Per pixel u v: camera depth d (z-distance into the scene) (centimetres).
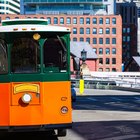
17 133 1295
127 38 18788
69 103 1058
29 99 1030
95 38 15325
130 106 2414
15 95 1034
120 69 15300
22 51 1047
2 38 1045
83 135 1255
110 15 15338
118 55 15350
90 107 2339
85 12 18138
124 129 1385
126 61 18600
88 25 15288
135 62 12025
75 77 5588
